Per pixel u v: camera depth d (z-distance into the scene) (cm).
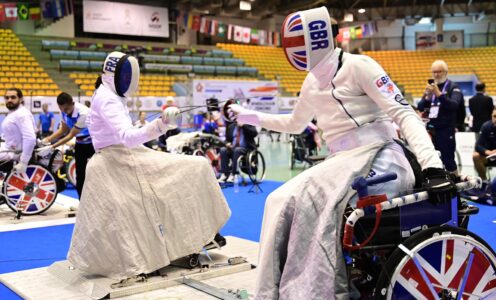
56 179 613
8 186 585
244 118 285
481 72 2297
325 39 226
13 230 524
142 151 354
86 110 589
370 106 228
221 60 2177
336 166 221
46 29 2059
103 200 336
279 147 1598
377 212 200
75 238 343
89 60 1934
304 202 215
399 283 205
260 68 2258
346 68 225
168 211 346
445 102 529
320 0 2212
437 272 210
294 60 232
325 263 201
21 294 323
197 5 2281
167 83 1842
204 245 356
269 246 217
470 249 215
